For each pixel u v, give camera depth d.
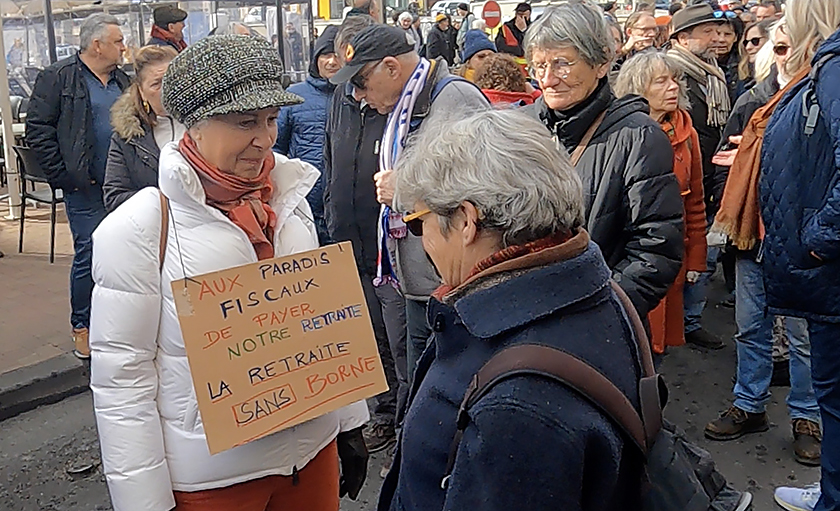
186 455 1.78
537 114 2.54
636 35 5.75
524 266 1.22
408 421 1.34
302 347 1.79
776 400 3.98
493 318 1.19
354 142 3.21
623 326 1.29
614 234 2.43
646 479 1.19
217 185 1.75
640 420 1.18
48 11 7.65
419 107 2.91
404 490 1.37
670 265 2.37
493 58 3.92
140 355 1.72
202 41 1.69
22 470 3.54
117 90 4.38
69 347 4.61
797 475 3.32
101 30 4.23
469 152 1.23
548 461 1.08
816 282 2.45
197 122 1.69
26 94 8.14
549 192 1.20
